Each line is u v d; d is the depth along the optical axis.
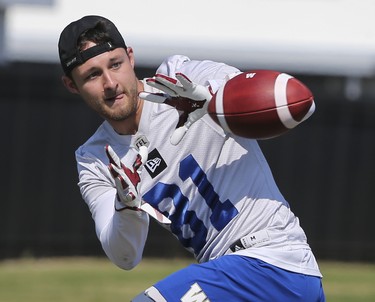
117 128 14.15
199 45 48.31
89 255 41.59
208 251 14.13
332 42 48.59
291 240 13.79
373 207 42.62
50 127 40.81
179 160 13.87
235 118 12.68
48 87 40.81
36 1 43.47
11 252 41.00
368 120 42.53
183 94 12.75
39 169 40.81
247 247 13.73
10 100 40.53
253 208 13.76
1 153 40.53
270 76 12.75
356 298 32.62
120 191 12.77
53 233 41.09
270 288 13.54
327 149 42.34
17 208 40.78
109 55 13.53
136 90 13.79
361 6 49.56
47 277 36.31
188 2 48.47
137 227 13.34
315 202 42.38
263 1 48.84
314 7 49.53
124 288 34.00
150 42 47.91
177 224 14.12
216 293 13.45
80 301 31.02
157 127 13.91
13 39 45.94
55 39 46.41
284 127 12.71
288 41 48.72
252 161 13.88
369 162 42.56
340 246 42.62
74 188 41.09
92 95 13.70
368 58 48.12
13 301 30.75
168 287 13.52
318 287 13.96
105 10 47.81
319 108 42.28
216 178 13.80
